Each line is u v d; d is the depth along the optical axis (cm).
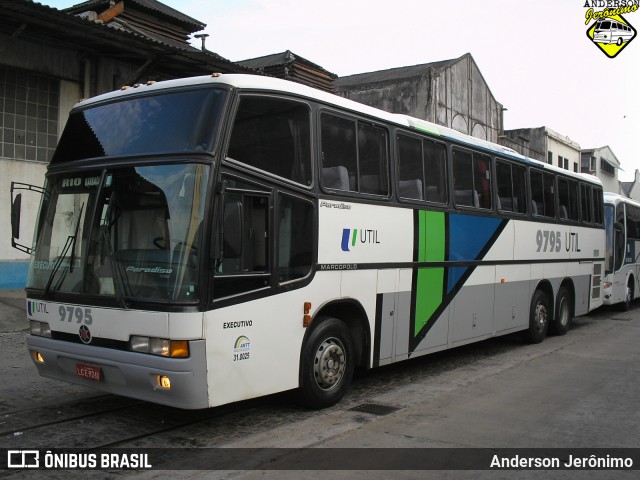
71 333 558
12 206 604
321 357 633
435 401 696
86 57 1400
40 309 588
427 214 802
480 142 956
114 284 525
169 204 514
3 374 777
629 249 1761
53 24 1180
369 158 711
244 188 541
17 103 1303
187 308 490
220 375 511
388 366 911
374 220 704
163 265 505
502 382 801
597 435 573
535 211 1119
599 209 1451
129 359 511
